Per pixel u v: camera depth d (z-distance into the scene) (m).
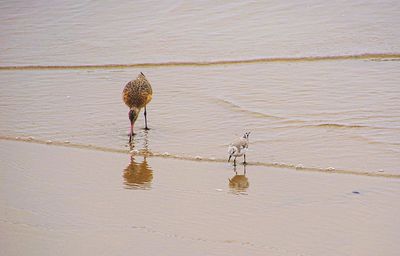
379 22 27.88
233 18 29.59
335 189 13.59
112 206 12.89
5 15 32.34
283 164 15.14
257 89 21.22
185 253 10.78
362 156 15.40
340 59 24.30
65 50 27.30
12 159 15.86
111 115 19.50
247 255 10.69
